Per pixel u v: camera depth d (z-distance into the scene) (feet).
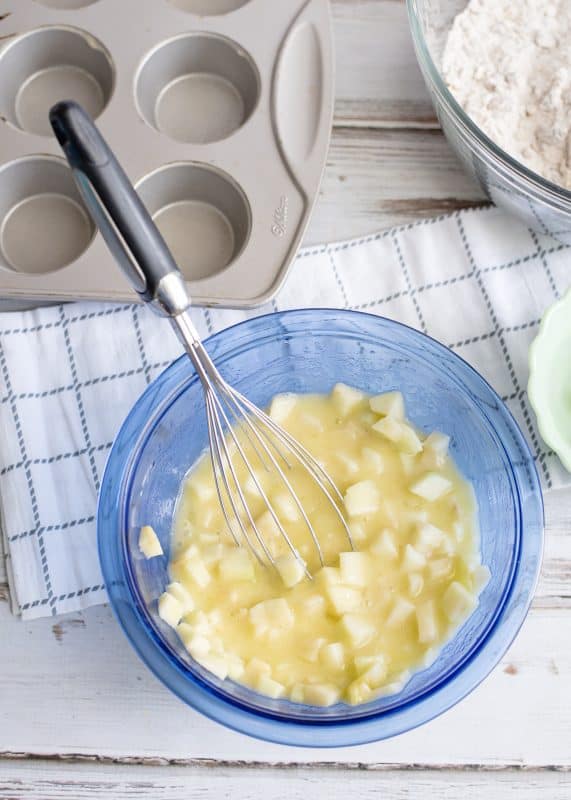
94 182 2.33
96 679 2.81
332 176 3.06
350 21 3.15
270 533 2.77
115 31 3.04
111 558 2.69
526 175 2.78
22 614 2.82
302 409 2.88
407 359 2.86
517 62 2.97
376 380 2.92
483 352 2.95
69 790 2.78
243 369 2.89
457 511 2.80
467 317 2.96
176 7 3.07
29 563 2.84
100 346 2.95
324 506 2.79
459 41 3.02
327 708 2.66
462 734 2.78
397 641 2.72
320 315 2.82
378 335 2.84
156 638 2.64
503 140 2.94
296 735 2.60
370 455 2.81
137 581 2.71
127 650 2.82
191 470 2.85
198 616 2.71
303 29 3.02
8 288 2.87
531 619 2.82
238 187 2.95
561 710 2.78
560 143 2.93
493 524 2.80
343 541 2.77
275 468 2.78
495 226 3.01
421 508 2.80
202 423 2.87
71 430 2.91
